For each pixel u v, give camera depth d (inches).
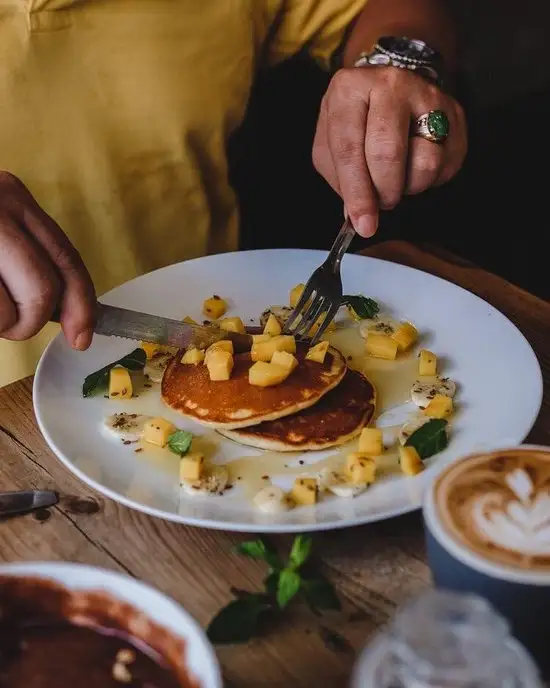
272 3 37.1
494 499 20.6
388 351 28.8
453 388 27.5
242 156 50.7
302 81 50.6
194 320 30.6
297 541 22.6
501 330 28.9
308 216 52.1
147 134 35.5
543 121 64.3
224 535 24.0
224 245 39.9
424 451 25.1
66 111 34.2
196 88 35.4
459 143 31.6
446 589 20.3
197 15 34.6
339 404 26.9
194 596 22.6
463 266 33.8
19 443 26.6
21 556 23.6
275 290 31.7
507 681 18.0
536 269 53.8
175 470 25.4
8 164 34.6
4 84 33.2
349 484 24.4
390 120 29.8
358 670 19.0
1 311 25.1
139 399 27.6
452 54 36.0
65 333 26.4
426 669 17.6
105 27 33.6
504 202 58.4
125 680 19.4
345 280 31.8
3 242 25.1
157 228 37.4
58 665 19.7
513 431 25.4
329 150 31.3
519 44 68.1
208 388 26.8
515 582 19.3
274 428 26.1
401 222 56.3
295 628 21.8
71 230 36.4
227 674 21.0
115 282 37.8
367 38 35.9
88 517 24.5
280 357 26.9
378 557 23.3
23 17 32.5
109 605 20.0
